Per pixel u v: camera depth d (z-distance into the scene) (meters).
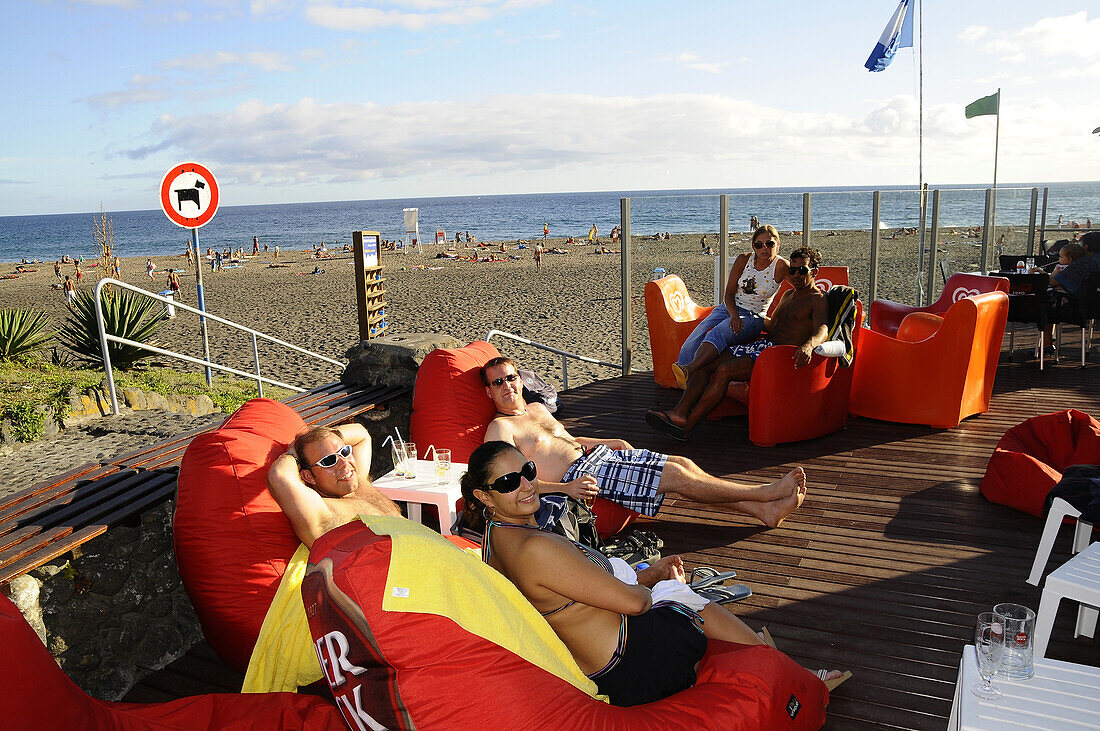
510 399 4.45
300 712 2.49
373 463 5.24
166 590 3.44
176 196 8.34
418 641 2.03
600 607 2.41
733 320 6.05
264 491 3.14
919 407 6.26
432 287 25.38
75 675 3.04
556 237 69.25
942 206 10.16
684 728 2.25
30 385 9.52
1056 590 2.83
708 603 2.81
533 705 2.09
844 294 5.99
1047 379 7.74
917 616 3.51
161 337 16.64
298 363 13.70
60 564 2.95
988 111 11.38
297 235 88.88
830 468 5.49
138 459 3.88
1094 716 2.07
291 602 2.87
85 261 58.62
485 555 2.56
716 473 5.49
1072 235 12.42
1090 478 3.60
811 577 3.92
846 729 2.75
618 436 6.46
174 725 2.35
